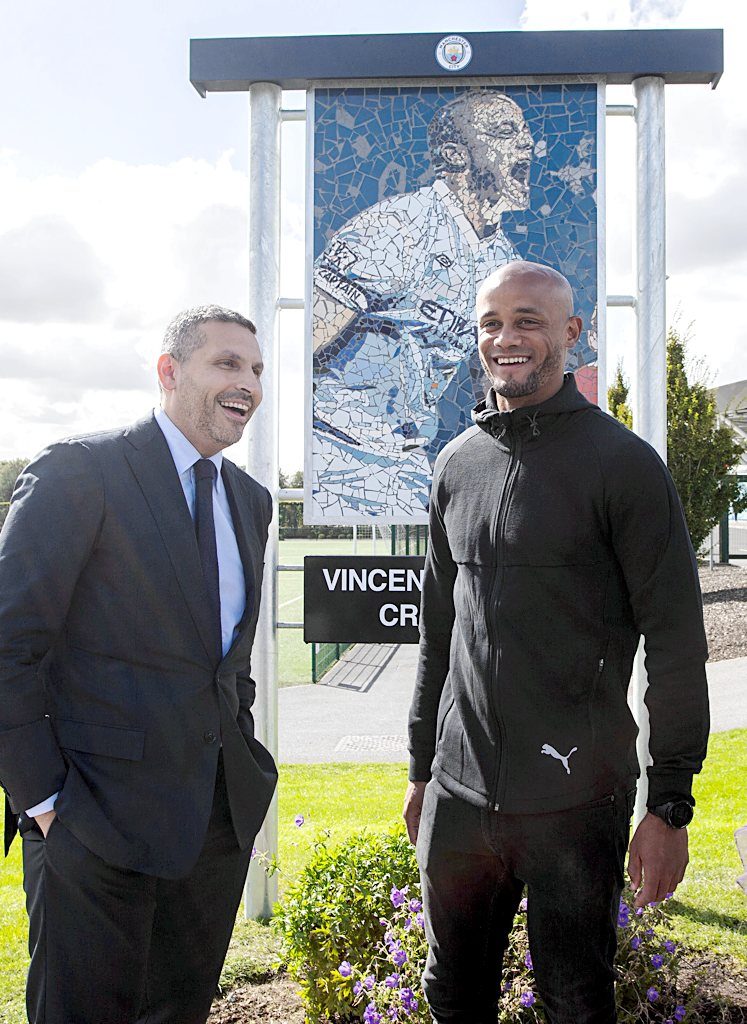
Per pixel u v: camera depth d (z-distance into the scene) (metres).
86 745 2.15
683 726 2.15
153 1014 2.39
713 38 3.73
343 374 3.93
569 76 3.82
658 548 2.11
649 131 3.84
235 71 3.84
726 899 3.94
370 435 3.92
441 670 2.59
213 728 2.27
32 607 2.07
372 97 3.90
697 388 16.98
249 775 2.37
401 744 8.12
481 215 3.87
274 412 3.93
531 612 2.14
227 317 2.40
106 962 2.15
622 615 2.20
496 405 2.36
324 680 12.18
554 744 2.12
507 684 2.14
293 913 3.00
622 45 3.73
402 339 3.91
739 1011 2.87
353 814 5.62
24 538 2.09
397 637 3.85
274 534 3.93
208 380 2.34
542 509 2.15
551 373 2.25
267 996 3.19
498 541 2.20
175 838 2.16
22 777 2.05
